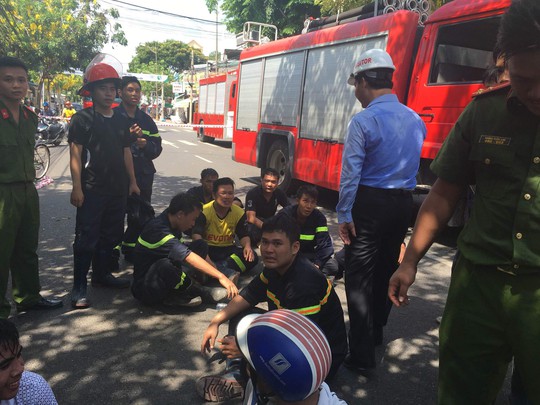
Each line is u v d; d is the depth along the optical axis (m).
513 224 1.57
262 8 19.55
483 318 1.67
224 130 18.59
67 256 5.33
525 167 1.55
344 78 7.30
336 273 4.70
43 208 7.58
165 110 60.84
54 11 22.14
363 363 3.10
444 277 5.12
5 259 3.46
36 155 9.95
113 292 4.43
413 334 3.77
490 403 1.78
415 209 7.32
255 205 5.52
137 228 5.12
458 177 1.81
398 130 2.96
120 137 4.19
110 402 2.78
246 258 4.94
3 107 3.39
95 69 4.05
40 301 3.96
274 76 9.23
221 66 20.23
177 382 3.00
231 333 2.85
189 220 4.10
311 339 1.33
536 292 1.55
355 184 2.91
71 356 3.28
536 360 1.57
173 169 12.66
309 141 8.13
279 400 1.41
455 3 5.80
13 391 1.75
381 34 6.54
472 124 1.70
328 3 11.65
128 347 3.43
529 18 1.35
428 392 2.98
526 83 1.43
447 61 5.84
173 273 3.94
